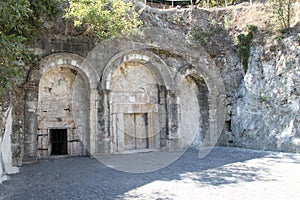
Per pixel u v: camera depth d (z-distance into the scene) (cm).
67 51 1077
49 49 1049
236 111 1441
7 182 694
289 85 1209
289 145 1141
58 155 1131
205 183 669
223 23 1623
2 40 522
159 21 1492
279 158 1018
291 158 1010
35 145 989
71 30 1105
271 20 1429
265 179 702
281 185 636
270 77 1301
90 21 1072
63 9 1105
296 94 1177
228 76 1501
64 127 1150
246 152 1191
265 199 528
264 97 1298
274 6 1399
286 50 1252
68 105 1166
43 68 1025
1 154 763
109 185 653
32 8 918
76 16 1064
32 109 988
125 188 623
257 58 1381
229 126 1472
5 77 557
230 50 1526
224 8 1688
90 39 1116
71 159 1045
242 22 1567
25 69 984
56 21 1077
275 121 1237
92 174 782
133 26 1110
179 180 700
